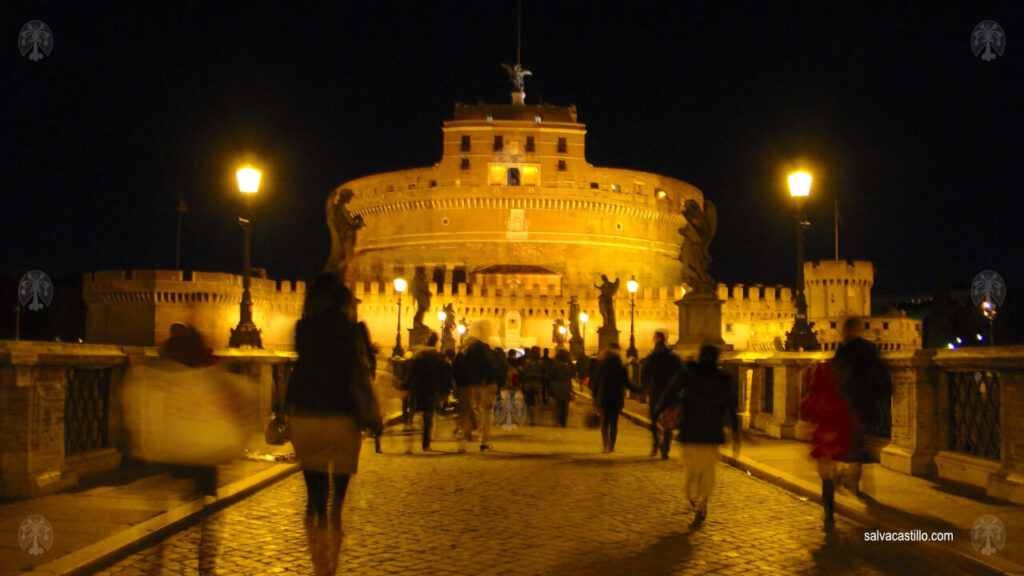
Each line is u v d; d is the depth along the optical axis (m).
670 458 13.90
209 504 8.68
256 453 12.84
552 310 86.69
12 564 6.41
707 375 8.95
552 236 97.31
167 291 77.19
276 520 8.61
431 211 98.88
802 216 17.31
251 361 14.68
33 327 87.06
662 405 9.34
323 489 6.21
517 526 8.42
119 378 11.31
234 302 79.75
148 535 7.43
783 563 7.17
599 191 98.62
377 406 6.41
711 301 23.31
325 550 6.11
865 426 8.74
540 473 12.08
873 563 7.22
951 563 7.10
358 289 84.75
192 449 7.48
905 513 8.66
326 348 6.25
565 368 20.48
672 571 6.86
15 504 8.66
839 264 86.44
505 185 97.06
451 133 99.44
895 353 11.73
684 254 23.77
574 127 99.94
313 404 6.17
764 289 90.06
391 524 8.49
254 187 16.47
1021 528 8.00
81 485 9.75
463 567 6.87
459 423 15.16
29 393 9.01
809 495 9.98
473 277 93.06
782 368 15.91
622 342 86.62
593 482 11.26
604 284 46.75
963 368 10.48
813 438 8.65
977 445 10.62
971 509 8.88
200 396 7.50
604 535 8.07
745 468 12.29
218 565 6.87
